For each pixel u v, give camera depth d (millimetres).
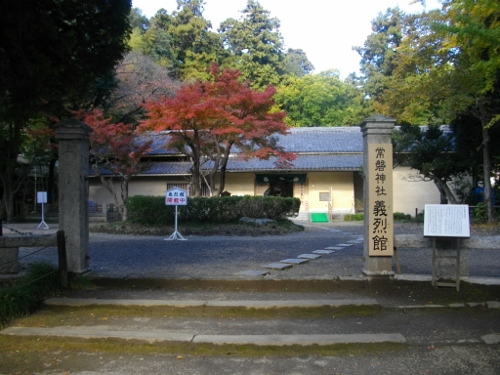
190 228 14570
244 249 10414
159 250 10297
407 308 5734
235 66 35094
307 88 35125
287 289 6594
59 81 7410
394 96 15469
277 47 38625
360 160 23531
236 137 15258
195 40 35500
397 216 21203
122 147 18688
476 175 17922
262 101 15203
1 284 6520
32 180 27547
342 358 4512
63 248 6680
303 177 24281
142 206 15398
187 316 5664
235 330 5156
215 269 7578
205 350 4688
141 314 5730
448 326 5250
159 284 6801
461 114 15750
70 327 5227
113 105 24281
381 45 35344
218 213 15305
